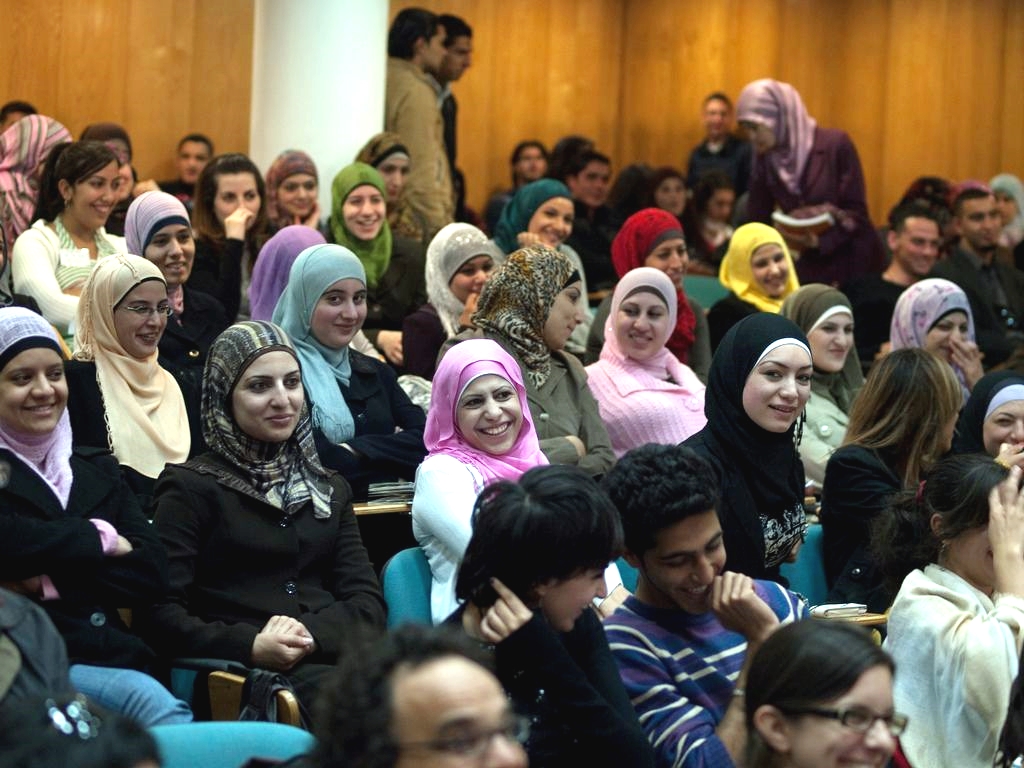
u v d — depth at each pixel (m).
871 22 12.82
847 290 8.31
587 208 10.26
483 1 11.98
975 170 12.80
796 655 2.80
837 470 5.15
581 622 3.36
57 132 7.52
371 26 8.23
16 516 3.91
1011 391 5.59
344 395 5.50
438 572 4.47
